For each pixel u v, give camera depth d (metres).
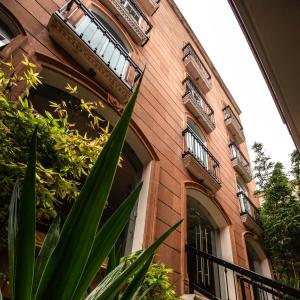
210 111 9.87
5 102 1.78
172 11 10.74
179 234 4.96
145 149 5.25
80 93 4.41
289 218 8.45
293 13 1.56
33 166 0.78
